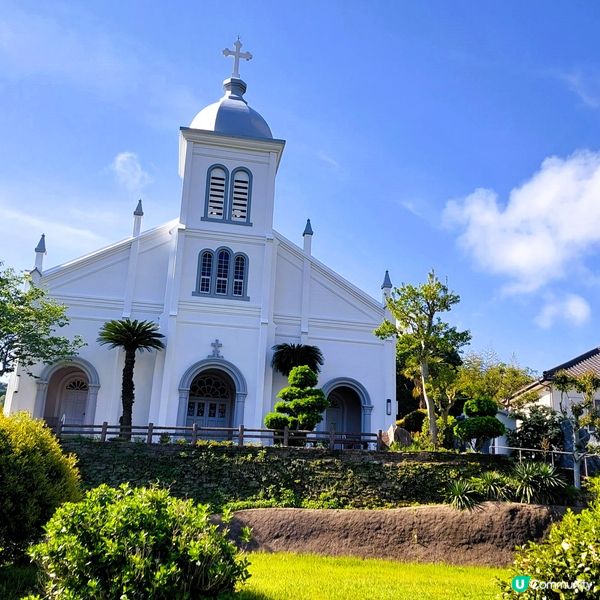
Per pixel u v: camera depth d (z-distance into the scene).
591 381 22.34
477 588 12.59
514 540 17.91
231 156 32.72
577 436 21.67
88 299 29.66
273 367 29.88
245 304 30.67
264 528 18.44
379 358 31.92
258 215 32.16
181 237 30.72
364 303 32.47
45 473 12.34
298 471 22.73
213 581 9.06
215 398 30.27
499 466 23.00
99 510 9.41
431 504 21.38
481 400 24.69
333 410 32.09
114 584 8.68
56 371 29.45
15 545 11.91
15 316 24.88
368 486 22.45
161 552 9.15
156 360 28.78
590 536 8.15
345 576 13.73
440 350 25.20
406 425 34.50
